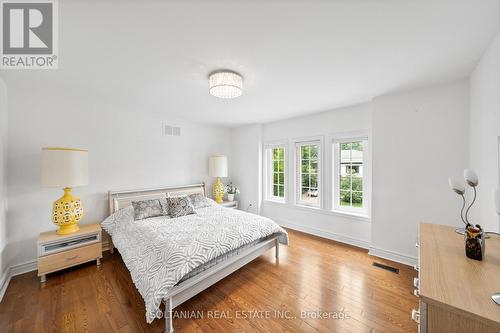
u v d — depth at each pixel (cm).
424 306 86
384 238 277
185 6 118
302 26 137
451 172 230
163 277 159
